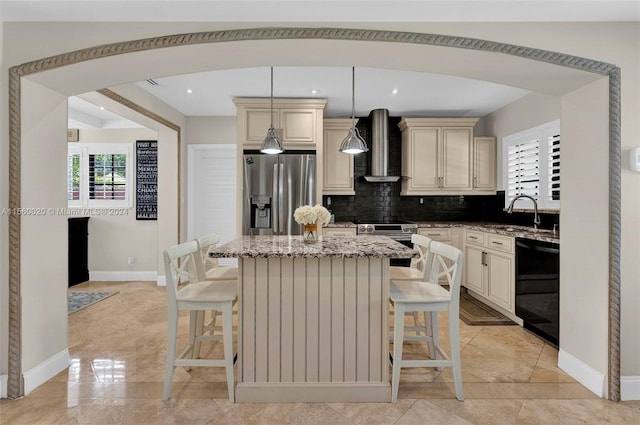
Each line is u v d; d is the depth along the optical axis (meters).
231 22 2.02
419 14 1.96
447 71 2.38
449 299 2.02
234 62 2.31
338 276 2.04
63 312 2.40
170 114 4.51
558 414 1.92
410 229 4.39
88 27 2.05
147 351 2.70
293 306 2.04
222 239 5.17
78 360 2.54
